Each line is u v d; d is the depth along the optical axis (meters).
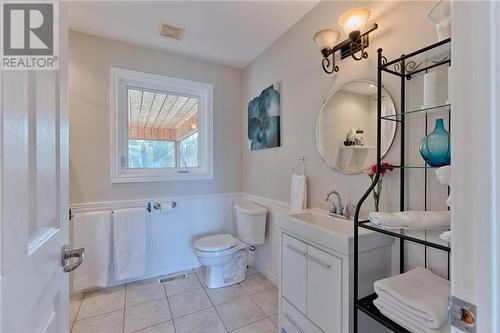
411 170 1.18
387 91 1.28
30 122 0.54
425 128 1.13
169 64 2.44
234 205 2.66
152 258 2.39
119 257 2.16
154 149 2.52
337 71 1.57
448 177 0.80
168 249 2.46
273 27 2.00
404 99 1.19
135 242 2.22
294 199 1.87
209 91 2.66
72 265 0.81
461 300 0.43
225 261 2.18
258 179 2.51
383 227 0.98
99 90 2.14
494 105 0.39
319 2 1.70
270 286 2.21
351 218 1.47
